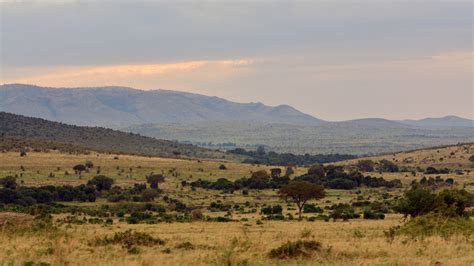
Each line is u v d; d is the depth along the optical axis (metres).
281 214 105.75
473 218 65.00
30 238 40.94
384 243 39.97
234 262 30.95
